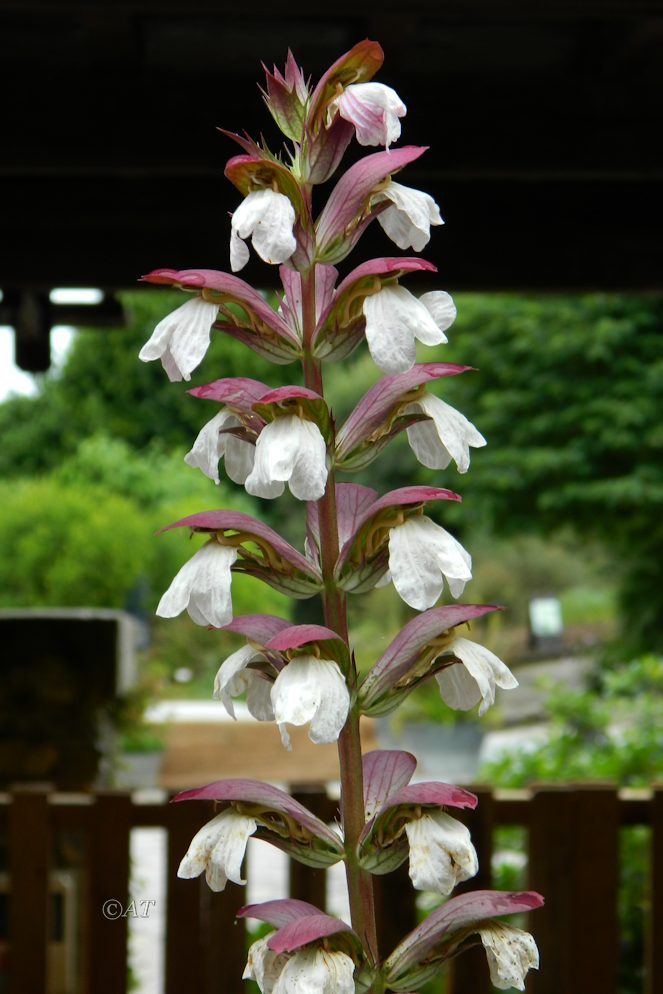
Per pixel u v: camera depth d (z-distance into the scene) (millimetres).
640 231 4355
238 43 3096
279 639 1172
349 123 1249
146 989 4785
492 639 13578
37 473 21516
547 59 3279
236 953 2969
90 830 3031
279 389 1200
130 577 12008
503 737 12703
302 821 1270
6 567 11945
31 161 3254
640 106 3363
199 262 4297
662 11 2535
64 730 5586
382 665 1301
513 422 11828
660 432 11211
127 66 3203
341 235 1260
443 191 4301
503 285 4355
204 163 3260
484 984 2898
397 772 1339
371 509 1253
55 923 4281
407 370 1199
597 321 11477
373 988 1247
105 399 21938
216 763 10062
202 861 1242
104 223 4312
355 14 2537
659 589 12648
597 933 2971
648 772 5059
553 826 2982
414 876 1181
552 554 18859
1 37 3061
